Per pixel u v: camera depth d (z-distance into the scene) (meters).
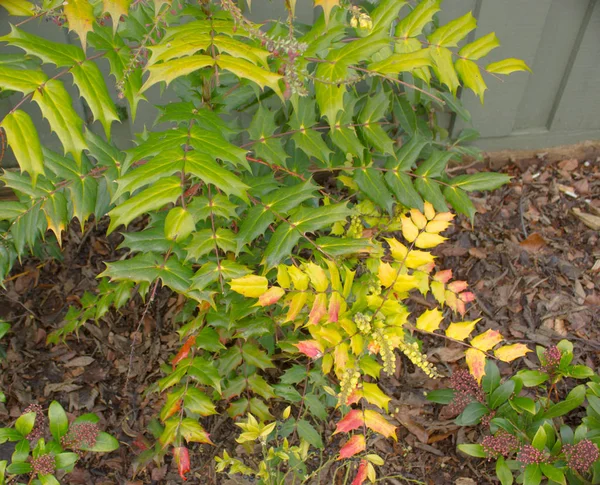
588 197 1.49
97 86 0.71
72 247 1.40
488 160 1.57
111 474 1.09
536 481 0.90
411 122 1.22
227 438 1.13
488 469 1.09
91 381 1.21
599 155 1.59
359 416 0.83
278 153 0.93
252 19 1.28
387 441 1.13
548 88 1.48
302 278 0.82
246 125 1.38
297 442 1.12
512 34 1.37
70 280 1.35
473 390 1.01
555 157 1.58
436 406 1.17
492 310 1.30
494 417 0.99
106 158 0.89
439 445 1.13
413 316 1.29
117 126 1.40
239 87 0.93
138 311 1.30
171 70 0.66
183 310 1.08
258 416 1.03
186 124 0.96
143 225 1.44
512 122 1.51
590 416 1.01
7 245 0.99
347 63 0.78
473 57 0.87
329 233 1.20
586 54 1.42
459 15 1.34
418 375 1.21
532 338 1.25
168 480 1.09
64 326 1.19
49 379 1.21
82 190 0.89
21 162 0.64
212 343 0.95
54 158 0.88
